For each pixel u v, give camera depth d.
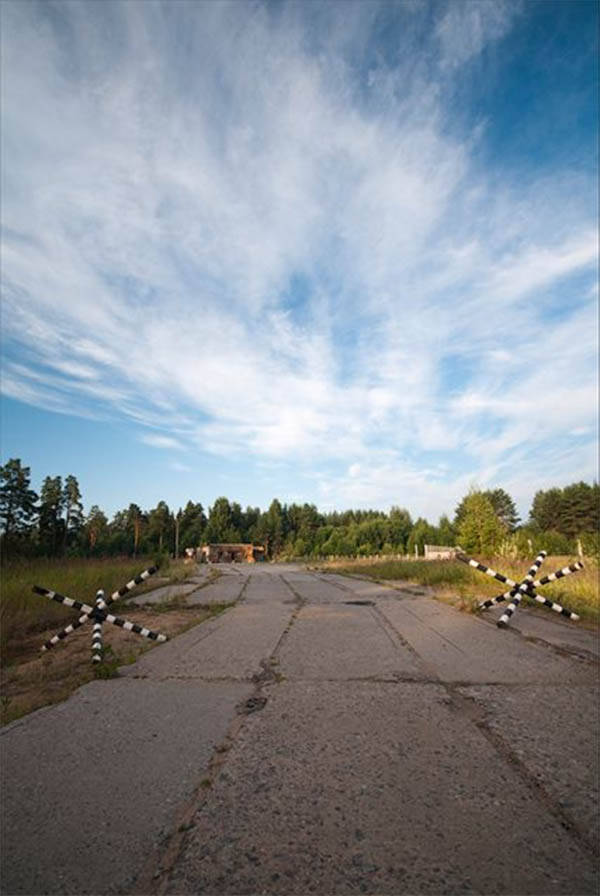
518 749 3.01
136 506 100.50
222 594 12.72
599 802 2.40
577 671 4.81
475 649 5.80
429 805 2.38
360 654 5.57
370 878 1.88
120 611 9.77
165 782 2.65
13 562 15.09
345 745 3.09
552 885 1.84
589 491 84.44
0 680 5.03
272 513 102.06
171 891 1.84
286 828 2.21
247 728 3.39
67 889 1.86
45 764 2.89
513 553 19.94
